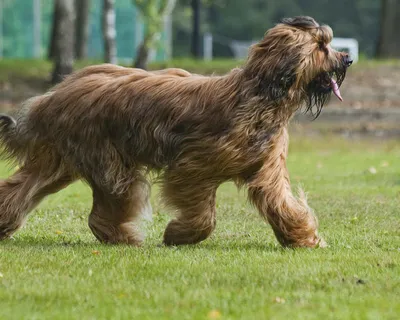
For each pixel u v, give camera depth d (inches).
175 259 472.1
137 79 515.2
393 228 612.7
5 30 2492.6
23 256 482.9
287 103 486.6
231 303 376.5
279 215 497.7
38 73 1802.4
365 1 3577.8
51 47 2031.3
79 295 391.9
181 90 500.4
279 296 390.3
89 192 842.8
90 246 518.3
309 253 490.9
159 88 505.4
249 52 492.4
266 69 482.6
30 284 413.7
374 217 667.4
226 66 1817.2
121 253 490.6
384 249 518.6
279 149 495.8
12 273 438.0
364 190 845.8
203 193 503.5
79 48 2196.1
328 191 839.7
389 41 2116.1
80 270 444.5
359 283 416.2
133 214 528.7
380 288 407.2
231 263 462.3
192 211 507.8
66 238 566.9
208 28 3494.1
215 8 3513.8
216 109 489.1
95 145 514.9
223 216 672.4
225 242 544.7
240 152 487.5
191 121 493.0
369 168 1057.5
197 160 494.0
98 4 2605.8
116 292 398.0
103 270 444.5
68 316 358.9
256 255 486.0
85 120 514.9
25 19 2501.2
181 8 3425.2
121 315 359.9
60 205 742.5
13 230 543.5
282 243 510.9
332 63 486.6
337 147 1371.8
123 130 509.7
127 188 518.6
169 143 499.5
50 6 2546.8
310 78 486.9
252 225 626.2
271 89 481.7
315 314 360.5
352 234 580.7
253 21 3489.2
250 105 483.5
